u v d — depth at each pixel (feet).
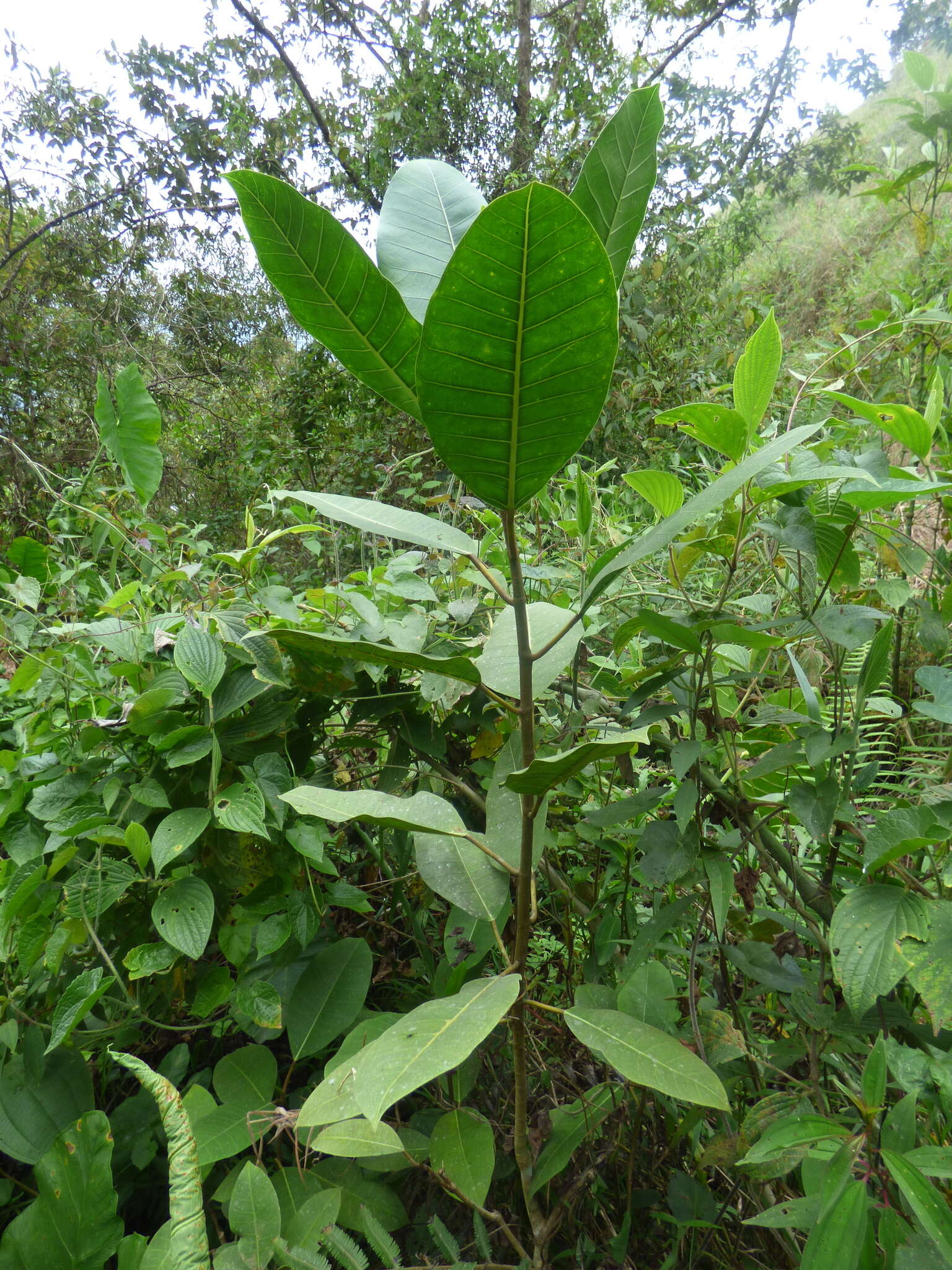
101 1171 3.49
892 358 7.25
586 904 4.95
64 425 23.02
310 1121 2.72
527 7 27.68
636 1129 3.92
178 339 27.96
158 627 4.16
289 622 4.22
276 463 21.93
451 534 2.73
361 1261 3.10
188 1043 5.10
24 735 4.64
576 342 1.99
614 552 2.62
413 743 4.55
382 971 5.33
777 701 4.23
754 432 3.38
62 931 3.74
